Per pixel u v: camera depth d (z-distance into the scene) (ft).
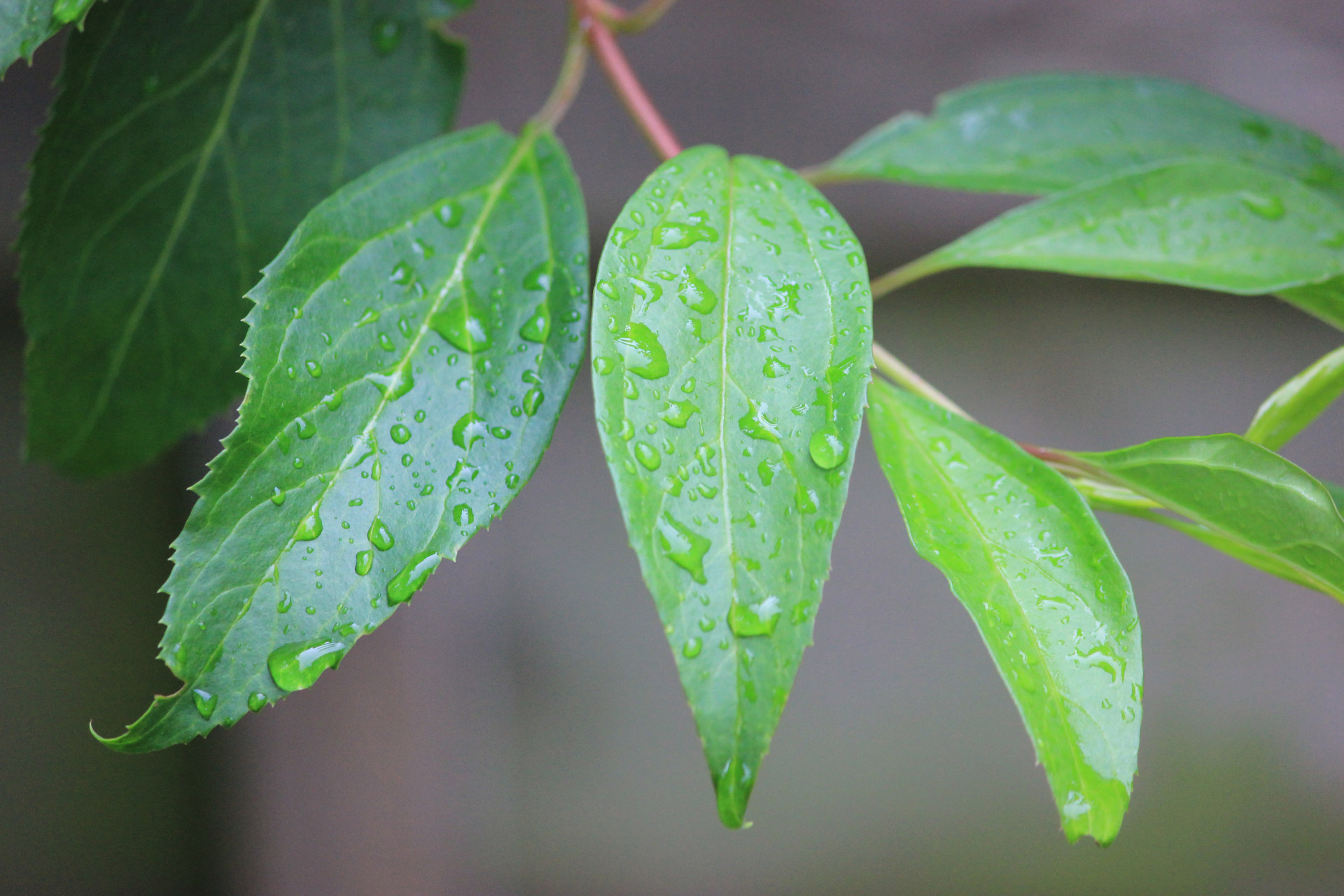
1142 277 1.61
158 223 1.69
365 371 1.51
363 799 3.34
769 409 1.47
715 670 1.44
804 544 1.45
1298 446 4.00
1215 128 1.75
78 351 1.69
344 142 1.71
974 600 1.49
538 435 1.52
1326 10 3.30
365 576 1.49
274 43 1.68
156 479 3.39
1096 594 1.50
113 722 3.38
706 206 1.51
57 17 1.52
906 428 1.55
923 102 3.44
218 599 1.47
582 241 1.57
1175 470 1.55
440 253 1.55
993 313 3.96
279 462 1.49
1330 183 1.74
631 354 1.47
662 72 3.34
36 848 3.31
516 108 3.34
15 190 2.92
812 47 3.36
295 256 1.52
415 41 1.71
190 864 3.39
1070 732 1.48
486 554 3.81
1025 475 1.53
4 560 3.29
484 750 3.78
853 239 1.51
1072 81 1.77
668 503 1.45
